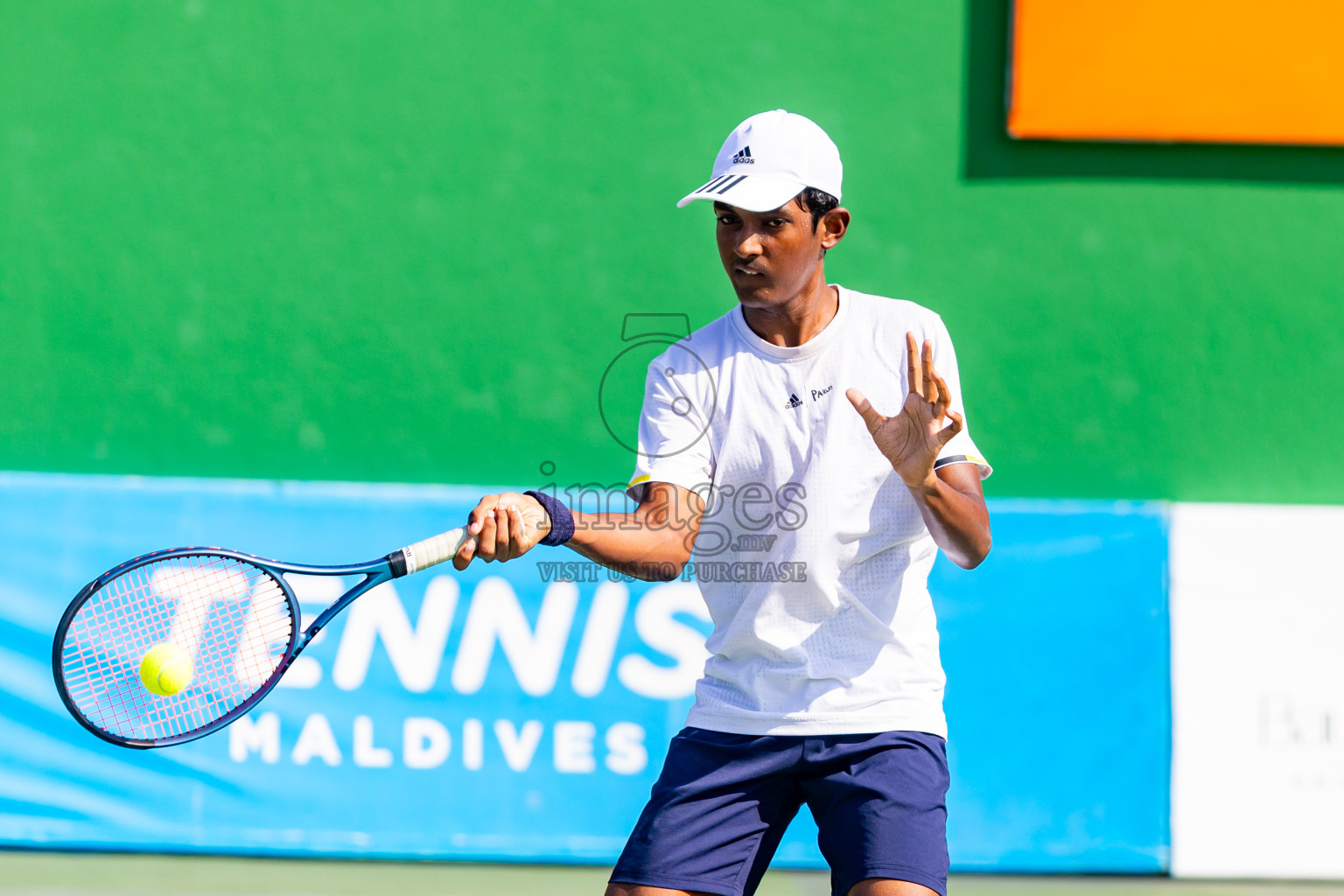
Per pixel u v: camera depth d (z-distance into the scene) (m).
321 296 13.48
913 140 13.27
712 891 6.39
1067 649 12.42
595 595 12.52
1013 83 12.97
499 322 13.48
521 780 12.52
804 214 6.40
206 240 13.51
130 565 6.84
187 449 13.56
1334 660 12.26
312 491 12.63
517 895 11.62
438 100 13.41
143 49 13.43
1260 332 13.19
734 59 13.32
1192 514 12.39
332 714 12.52
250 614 9.49
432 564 7.03
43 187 13.51
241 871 12.16
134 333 13.55
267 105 13.45
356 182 13.46
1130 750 12.34
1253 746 12.28
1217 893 11.90
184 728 10.89
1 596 12.58
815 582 6.44
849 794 6.25
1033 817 12.34
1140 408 13.27
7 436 13.55
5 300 13.56
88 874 11.96
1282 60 12.82
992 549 12.49
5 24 13.41
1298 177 13.12
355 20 13.39
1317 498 13.20
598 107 13.38
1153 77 12.91
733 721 6.55
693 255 13.41
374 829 12.50
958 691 12.42
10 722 12.55
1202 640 12.36
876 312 6.75
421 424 13.52
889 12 13.25
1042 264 13.28
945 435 5.76
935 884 5.91
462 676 12.52
